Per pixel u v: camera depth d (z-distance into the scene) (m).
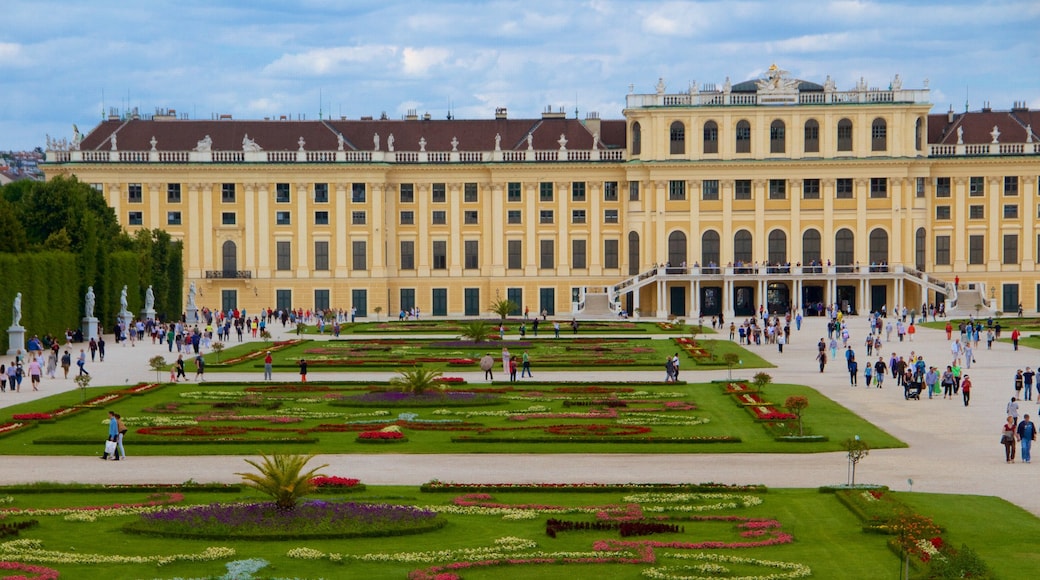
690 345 149.88
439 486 65.12
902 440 81.94
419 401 98.31
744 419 91.50
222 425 87.50
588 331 174.00
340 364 129.75
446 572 49.62
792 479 68.88
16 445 80.56
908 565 50.06
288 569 50.12
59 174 195.88
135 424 88.31
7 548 52.84
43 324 150.12
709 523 58.31
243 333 180.12
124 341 160.62
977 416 92.38
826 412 93.50
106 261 173.12
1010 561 50.78
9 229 154.75
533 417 91.81
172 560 51.00
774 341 157.88
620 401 99.25
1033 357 134.75
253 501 61.34
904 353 140.25
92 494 64.56
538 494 64.44
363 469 72.06
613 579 49.19
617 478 69.19
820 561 51.62
